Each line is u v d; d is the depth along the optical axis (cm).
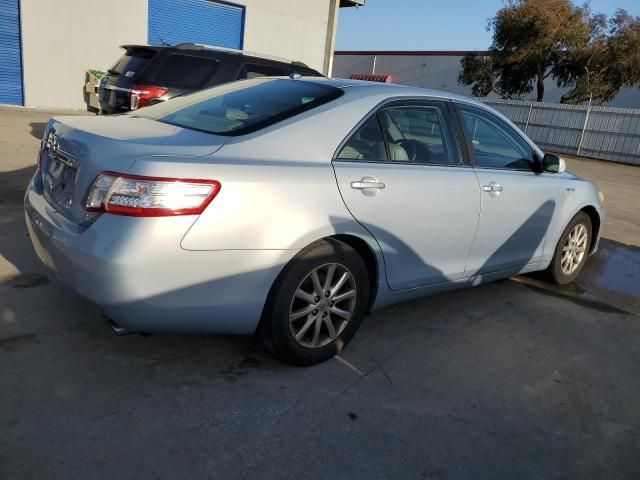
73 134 283
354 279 314
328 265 299
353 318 324
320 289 300
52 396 263
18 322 325
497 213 391
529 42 2514
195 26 1727
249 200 260
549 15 2422
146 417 256
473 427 276
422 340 362
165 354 310
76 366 289
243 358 315
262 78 387
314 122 303
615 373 346
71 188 274
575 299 470
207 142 273
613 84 2486
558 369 344
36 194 311
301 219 277
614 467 258
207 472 228
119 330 262
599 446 272
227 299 266
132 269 239
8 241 449
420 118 356
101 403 262
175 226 243
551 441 272
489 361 345
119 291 242
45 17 1445
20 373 278
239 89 363
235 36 1830
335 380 304
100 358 299
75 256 250
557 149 2111
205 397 276
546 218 444
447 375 322
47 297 358
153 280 244
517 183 407
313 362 312
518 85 2762
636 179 1473
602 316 438
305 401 282
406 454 251
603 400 313
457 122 379
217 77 785
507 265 427
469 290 465
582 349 375
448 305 427
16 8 1408
